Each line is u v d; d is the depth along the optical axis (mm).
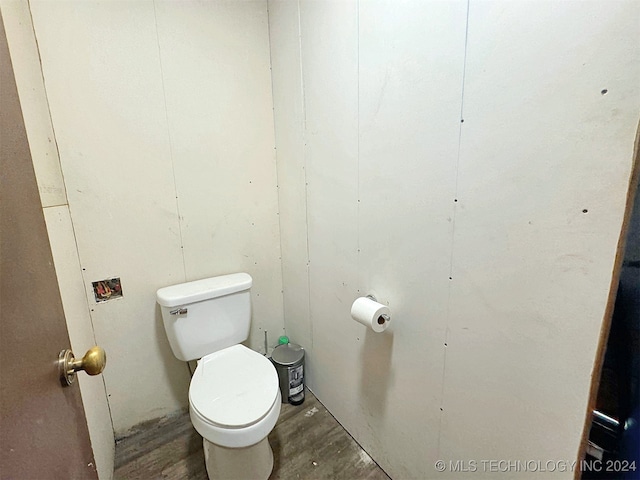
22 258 503
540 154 689
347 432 1535
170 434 1546
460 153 840
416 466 1167
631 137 562
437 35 839
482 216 817
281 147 1648
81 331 1189
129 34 1272
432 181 925
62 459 568
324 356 1614
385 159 1062
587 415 687
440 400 1023
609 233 612
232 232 1659
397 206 1050
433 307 990
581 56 604
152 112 1368
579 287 669
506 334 813
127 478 1323
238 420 1064
